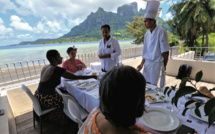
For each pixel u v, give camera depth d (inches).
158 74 77.2
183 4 604.1
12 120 74.1
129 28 908.6
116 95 16.3
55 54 69.9
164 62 75.2
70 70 106.3
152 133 30.5
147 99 46.8
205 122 33.5
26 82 116.9
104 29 96.0
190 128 29.8
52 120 78.0
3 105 72.1
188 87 18.9
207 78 153.6
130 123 17.0
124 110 16.5
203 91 48.2
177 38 743.7
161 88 56.0
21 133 77.7
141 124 33.4
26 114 97.7
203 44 674.8
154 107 39.9
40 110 69.5
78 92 62.8
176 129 31.2
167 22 715.4
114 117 16.9
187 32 634.2
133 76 16.8
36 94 73.2
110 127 18.7
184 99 46.1
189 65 163.0
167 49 71.5
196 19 568.1
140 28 865.5
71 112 40.8
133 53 254.1
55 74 68.4
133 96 16.3
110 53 101.3
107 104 17.2
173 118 34.7
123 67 18.1
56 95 71.9
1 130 52.9
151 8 70.4
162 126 32.2
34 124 80.8
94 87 63.8
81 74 92.2
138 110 17.3
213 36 772.0
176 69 176.4
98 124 20.4
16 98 102.7
